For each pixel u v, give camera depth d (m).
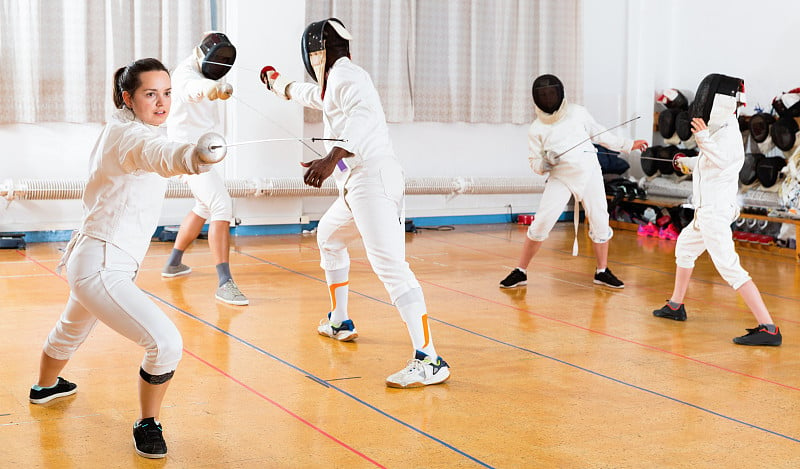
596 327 4.30
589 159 5.15
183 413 2.86
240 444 2.60
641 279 5.66
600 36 8.66
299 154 7.01
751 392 3.30
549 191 5.16
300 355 3.61
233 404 2.97
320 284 5.11
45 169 6.26
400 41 7.44
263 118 6.82
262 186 6.70
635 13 8.66
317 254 6.20
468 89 7.97
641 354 3.81
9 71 6.02
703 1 8.27
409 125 7.83
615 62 8.75
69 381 3.12
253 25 6.69
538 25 8.20
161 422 2.76
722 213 4.09
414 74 7.64
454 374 3.43
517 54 8.17
